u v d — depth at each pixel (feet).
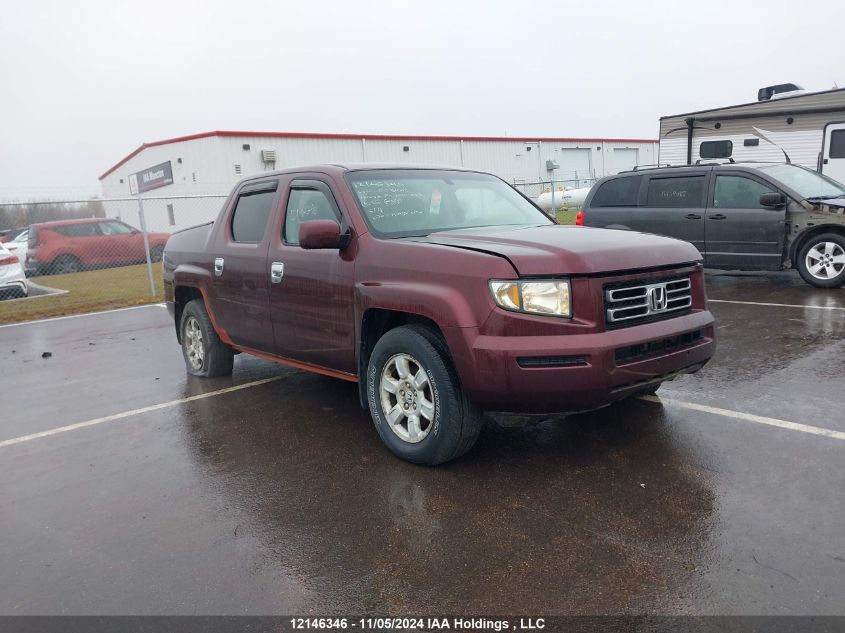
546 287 11.06
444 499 11.35
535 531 10.14
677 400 15.56
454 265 11.80
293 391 18.54
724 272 36.40
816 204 28.19
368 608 8.56
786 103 41.24
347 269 13.75
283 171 16.71
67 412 18.01
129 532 10.94
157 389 19.72
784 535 9.57
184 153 93.15
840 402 14.67
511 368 11.00
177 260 20.51
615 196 34.63
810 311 24.38
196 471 13.33
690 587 8.55
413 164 16.47
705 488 11.13
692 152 45.60
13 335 31.17
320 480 12.48
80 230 61.36
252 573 9.50
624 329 11.44
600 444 13.26
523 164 115.24
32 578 9.72
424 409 12.42
